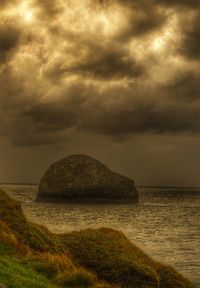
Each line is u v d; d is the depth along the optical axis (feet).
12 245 89.20
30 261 82.64
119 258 100.22
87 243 106.73
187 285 101.96
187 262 222.28
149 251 264.52
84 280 79.00
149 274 95.30
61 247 102.58
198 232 392.27
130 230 403.34
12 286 60.70
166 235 363.35
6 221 99.60
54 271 80.64
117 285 91.86
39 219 510.99
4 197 107.04
